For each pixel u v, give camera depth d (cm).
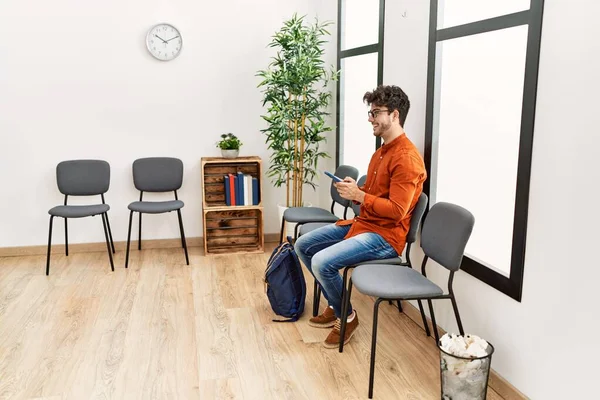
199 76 452
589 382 189
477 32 243
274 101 423
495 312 239
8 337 291
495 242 270
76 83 432
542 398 212
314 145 483
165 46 440
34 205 441
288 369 259
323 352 276
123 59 437
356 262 269
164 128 454
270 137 443
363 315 323
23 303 339
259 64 461
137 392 239
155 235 467
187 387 243
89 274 396
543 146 205
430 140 292
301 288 316
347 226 302
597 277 183
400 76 322
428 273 296
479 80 273
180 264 423
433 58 281
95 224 454
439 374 254
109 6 428
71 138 439
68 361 265
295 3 460
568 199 194
